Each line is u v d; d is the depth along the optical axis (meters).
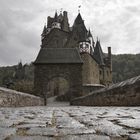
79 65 33.59
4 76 97.31
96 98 12.77
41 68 33.31
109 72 67.62
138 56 114.62
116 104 9.23
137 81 7.31
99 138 1.88
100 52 66.94
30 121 3.30
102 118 3.74
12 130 2.29
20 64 92.06
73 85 32.97
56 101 40.19
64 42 57.50
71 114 5.06
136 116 3.93
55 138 1.89
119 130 2.29
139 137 1.88
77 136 1.97
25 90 40.91
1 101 8.66
